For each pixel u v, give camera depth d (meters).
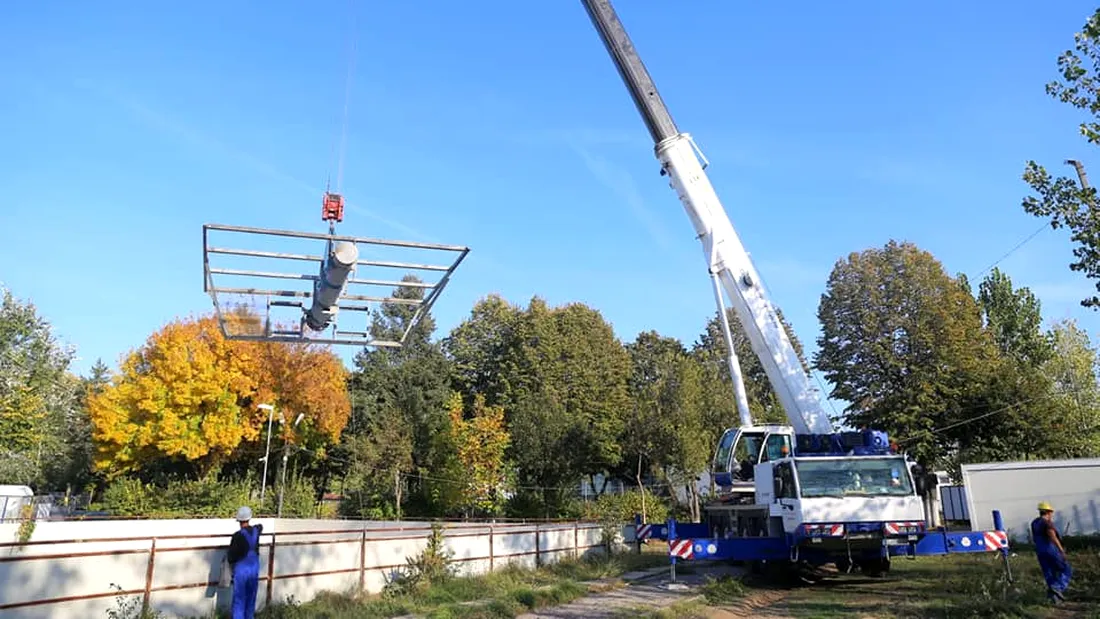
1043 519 13.39
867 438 16.34
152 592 10.98
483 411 47.78
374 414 54.12
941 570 18.89
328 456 53.94
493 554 18.36
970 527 28.56
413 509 46.72
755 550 16.12
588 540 23.23
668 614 11.99
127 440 41.34
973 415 36.41
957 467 37.38
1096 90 12.59
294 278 10.62
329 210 10.22
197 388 41.59
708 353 60.62
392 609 12.82
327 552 13.91
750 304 17.28
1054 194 13.00
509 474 45.84
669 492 43.25
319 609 12.42
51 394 45.34
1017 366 37.97
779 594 15.77
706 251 17.64
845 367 39.38
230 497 38.16
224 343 43.72
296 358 46.91
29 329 43.47
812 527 15.01
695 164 17.73
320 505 47.22
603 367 59.97
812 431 16.75
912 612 12.27
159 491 38.69
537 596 13.66
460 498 43.41
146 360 43.69
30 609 9.49
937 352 37.19
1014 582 14.80
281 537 19.58
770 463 16.72
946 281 38.16
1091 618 11.44
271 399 44.50
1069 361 44.38
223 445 42.31
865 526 15.06
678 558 16.20
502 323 66.69
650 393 38.66
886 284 39.03
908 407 36.41
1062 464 27.94
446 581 15.34
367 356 59.88
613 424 54.81
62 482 56.69
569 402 56.50
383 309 59.69
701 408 37.12
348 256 9.55
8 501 35.47
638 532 21.12
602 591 15.38
